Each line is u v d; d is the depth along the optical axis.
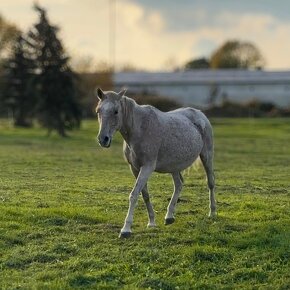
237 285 8.53
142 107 11.01
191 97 100.56
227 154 31.17
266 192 16.52
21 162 24.00
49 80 46.06
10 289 8.16
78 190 15.97
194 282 8.56
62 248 9.86
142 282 8.48
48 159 25.72
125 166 23.48
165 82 100.50
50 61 46.31
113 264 9.17
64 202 14.01
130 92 94.56
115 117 10.31
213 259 9.45
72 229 11.16
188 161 11.70
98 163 24.58
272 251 9.77
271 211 13.12
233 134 49.41
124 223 11.12
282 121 67.56
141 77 103.12
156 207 13.67
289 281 8.63
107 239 10.44
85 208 13.08
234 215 12.57
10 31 71.56
